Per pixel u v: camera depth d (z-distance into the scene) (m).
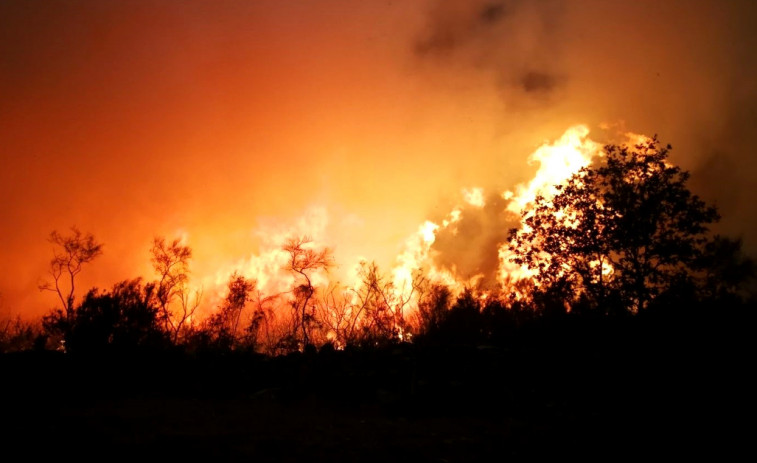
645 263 15.90
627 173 16.66
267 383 16.34
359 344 21.48
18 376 15.59
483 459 8.31
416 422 11.60
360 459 8.05
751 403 11.48
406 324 23.38
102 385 16.28
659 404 12.27
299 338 22.25
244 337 22.73
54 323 19.55
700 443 9.35
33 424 10.09
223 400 14.59
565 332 16.59
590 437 9.92
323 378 15.52
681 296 14.99
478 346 17.66
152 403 13.73
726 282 15.40
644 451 8.90
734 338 13.97
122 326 18.88
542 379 15.09
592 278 16.30
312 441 9.17
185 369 17.72
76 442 8.60
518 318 20.48
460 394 13.38
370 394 14.65
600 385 14.25
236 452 8.22
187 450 8.26
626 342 15.14
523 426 11.12
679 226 15.92
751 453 8.73
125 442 8.69
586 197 16.78
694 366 13.47
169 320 22.62
